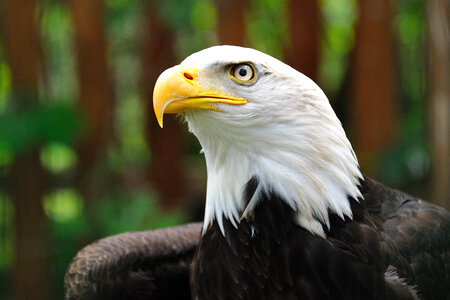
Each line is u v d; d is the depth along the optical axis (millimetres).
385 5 13914
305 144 5629
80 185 14852
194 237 8125
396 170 14062
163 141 16625
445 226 6270
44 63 14188
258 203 5812
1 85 15305
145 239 7969
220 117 5727
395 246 5848
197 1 13984
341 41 19422
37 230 14203
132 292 7703
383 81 14227
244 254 5910
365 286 5609
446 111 11930
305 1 15430
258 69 5711
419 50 15906
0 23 14523
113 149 16219
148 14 15711
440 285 5977
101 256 7664
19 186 13969
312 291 5672
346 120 19484
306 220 5691
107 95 14898
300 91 5660
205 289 6160
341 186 5719
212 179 6070
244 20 14555
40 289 14438
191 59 5934
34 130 12734
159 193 16406
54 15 16094
